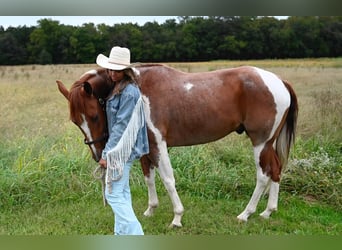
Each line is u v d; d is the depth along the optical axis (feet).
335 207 15.48
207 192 16.56
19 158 17.04
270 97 13.29
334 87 21.61
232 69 13.75
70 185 16.42
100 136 11.33
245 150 18.88
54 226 13.64
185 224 13.65
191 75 13.56
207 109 13.19
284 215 14.53
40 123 20.02
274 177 13.99
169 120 13.16
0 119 20.01
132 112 10.27
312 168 17.01
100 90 11.58
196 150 18.11
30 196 15.79
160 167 13.20
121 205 10.61
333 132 20.13
